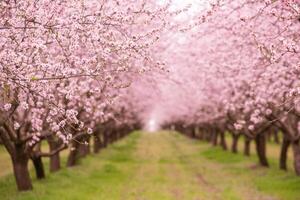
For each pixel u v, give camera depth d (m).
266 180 28.23
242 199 23.17
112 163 40.12
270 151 50.81
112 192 24.95
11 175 26.33
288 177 28.20
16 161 21.67
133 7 15.29
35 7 12.56
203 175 33.62
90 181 27.61
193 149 61.44
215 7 13.75
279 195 23.41
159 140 88.31
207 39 25.59
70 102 18.28
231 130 45.22
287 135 28.00
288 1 12.81
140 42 14.31
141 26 18.91
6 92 12.41
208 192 25.89
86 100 18.73
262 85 22.62
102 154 47.69
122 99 31.28
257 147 35.69
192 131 87.19
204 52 27.83
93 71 13.42
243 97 25.73
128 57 14.37
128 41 13.26
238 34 19.56
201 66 27.88
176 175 33.81
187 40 28.19
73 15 12.39
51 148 28.78
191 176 33.19
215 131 62.25
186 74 33.31
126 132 95.19
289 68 19.03
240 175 32.31
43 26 11.94
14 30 12.24
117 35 15.93
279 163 35.44
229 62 22.77
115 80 22.56
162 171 36.19
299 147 28.03
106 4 15.20
